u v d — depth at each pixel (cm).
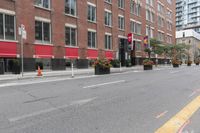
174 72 2528
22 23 2339
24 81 1576
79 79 1698
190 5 15200
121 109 743
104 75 2103
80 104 814
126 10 4259
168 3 6638
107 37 3719
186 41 9931
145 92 1081
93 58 3319
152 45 4641
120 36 4050
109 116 660
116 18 3944
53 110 730
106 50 3634
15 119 632
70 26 2958
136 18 4641
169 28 6744
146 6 5122
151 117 650
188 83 1448
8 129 550
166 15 6444
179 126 575
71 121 612
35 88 1204
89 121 612
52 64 2673
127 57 4219
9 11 2227
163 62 5959
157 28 5762
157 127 561
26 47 2362
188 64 5406
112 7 3834
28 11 2408
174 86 1299
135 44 4572
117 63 3691
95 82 1476
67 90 1127
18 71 2122
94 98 922
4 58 2200
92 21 3356
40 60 2558
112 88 1202
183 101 875
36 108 755
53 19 2703
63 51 2822
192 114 695
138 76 1961
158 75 2078
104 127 561
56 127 562
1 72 2069
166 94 1030
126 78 1764
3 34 2186
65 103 829
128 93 1048
